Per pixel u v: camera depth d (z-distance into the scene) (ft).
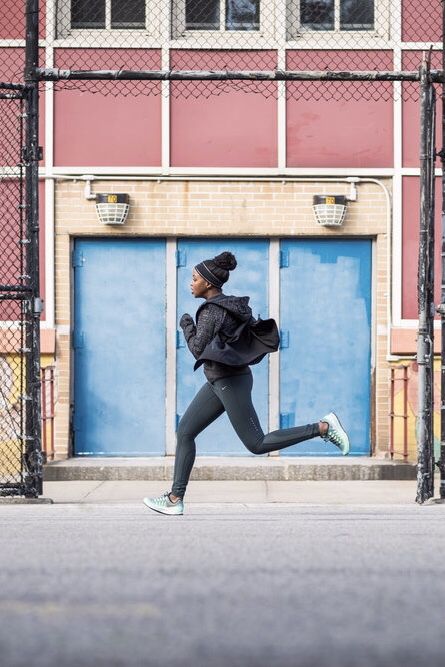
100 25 49.60
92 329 49.55
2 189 48.57
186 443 34.76
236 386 33.58
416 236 49.57
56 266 49.08
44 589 20.16
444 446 39.14
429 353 38.83
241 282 49.73
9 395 48.11
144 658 14.97
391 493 42.75
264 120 49.32
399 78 39.06
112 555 24.39
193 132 49.24
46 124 49.03
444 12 38.83
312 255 49.75
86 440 49.57
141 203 49.19
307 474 47.14
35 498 38.55
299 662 14.76
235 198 49.24
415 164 49.55
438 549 25.34
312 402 49.80
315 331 49.80
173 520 32.68
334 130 49.39
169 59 49.32
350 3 49.85
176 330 49.67
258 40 49.55
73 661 14.82
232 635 16.38
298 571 22.12
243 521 32.27
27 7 38.42
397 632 16.58
